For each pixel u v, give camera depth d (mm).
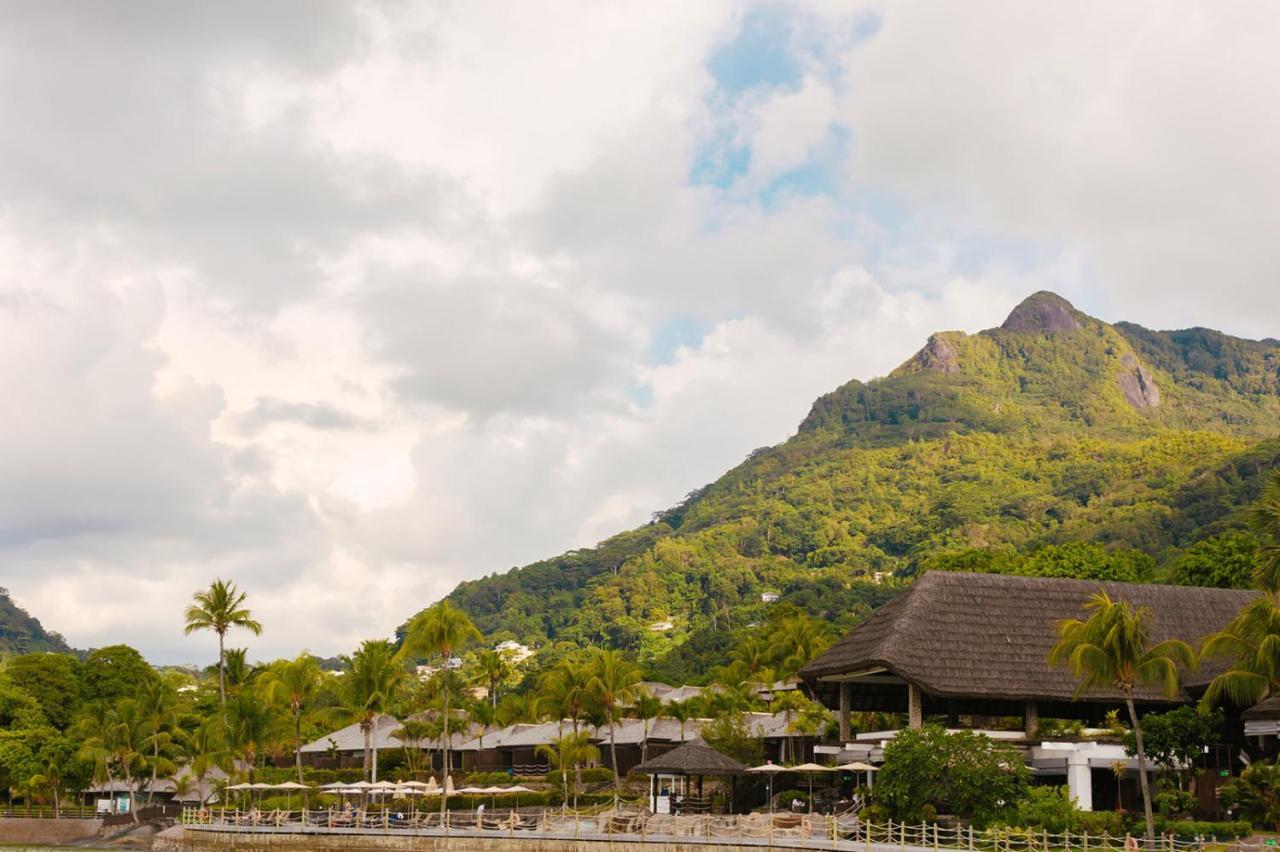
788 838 56312
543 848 65438
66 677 131000
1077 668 53031
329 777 111812
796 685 102312
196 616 130000
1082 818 53969
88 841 106562
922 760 56875
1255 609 55219
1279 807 54906
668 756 73062
